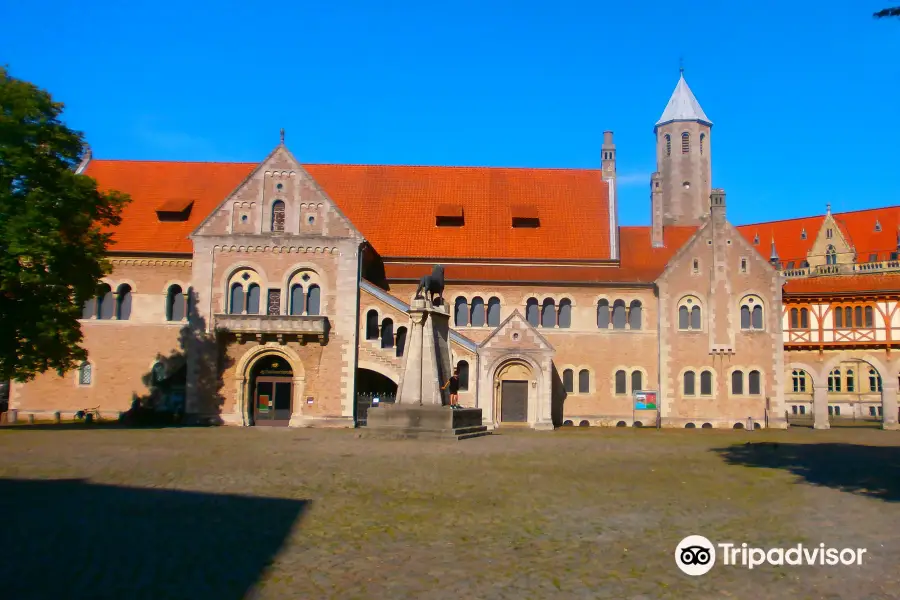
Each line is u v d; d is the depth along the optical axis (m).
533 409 50.06
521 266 56.16
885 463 26.66
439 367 35.88
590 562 11.77
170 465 23.11
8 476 20.31
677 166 82.38
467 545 12.78
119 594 9.94
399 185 61.03
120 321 52.06
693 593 10.32
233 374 48.03
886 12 18.64
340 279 48.75
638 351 53.94
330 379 47.94
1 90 36.72
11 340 38.41
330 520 14.66
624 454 29.27
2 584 10.27
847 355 56.03
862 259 89.50
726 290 53.84
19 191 37.44
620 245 59.12
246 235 49.00
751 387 53.19
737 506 16.80
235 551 12.19
